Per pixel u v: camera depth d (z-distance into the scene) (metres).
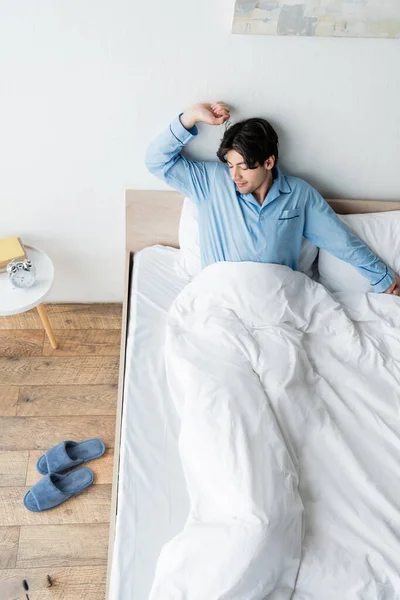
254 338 1.53
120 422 1.53
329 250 1.77
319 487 1.30
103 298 2.23
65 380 2.00
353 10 1.38
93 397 1.97
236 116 1.63
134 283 1.81
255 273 1.61
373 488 1.29
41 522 1.68
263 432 1.31
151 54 1.47
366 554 1.21
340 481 1.32
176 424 1.44
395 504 1.27
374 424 1.43
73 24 1.40
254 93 1.57
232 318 1.56
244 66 1.51
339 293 1.79
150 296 1.75
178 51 1.47
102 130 1.64
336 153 1.75
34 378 2.00
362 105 1.62
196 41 1.45
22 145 1.65
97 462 1.82
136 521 1.28
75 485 1.75
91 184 1.78
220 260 1.72
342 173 1.81
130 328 1.68
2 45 1.42
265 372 1.45
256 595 1.12
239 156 1.53
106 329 2.16
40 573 1.59
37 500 1.69
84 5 1.36
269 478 1.22
